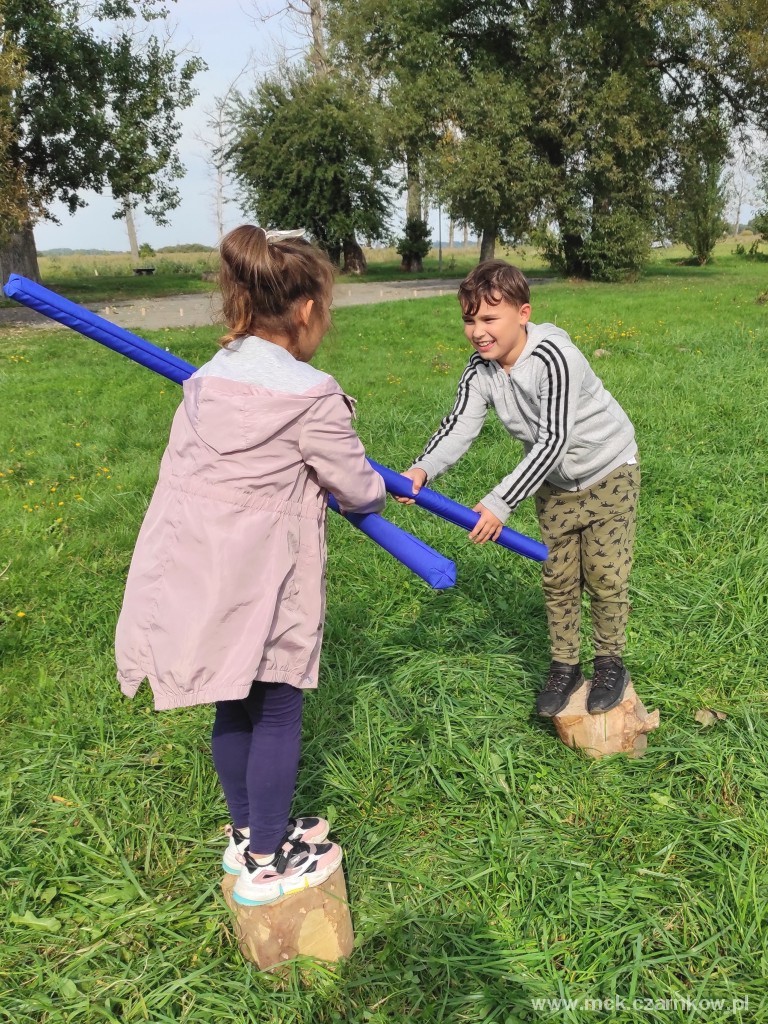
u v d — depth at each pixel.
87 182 20.39
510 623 3.26
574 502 2.30
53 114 18.34
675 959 1.79
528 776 2.38
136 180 20.69
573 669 2.51
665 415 6.01
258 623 1.56
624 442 2.29
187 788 2.37
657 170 22.75
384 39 24.03
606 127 20.80
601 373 7.75
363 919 1.94
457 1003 1.71
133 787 2.39
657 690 2.77
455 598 3.45
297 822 1.93
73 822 2.27
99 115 19.55
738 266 31.88
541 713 2.50
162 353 1.85
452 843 2.15
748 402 6.33
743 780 2.33
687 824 2.17
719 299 15.51
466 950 1.84
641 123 21.14
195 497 1.60
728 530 3.97
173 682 1.55
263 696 1.68
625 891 1.98
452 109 21.45
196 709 2.75
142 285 24.86
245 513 1.58
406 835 2.20
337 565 3.80
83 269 33.00
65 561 3.99
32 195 15.48
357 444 1.66
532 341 2.16
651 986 1.74
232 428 1.58
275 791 1.71
